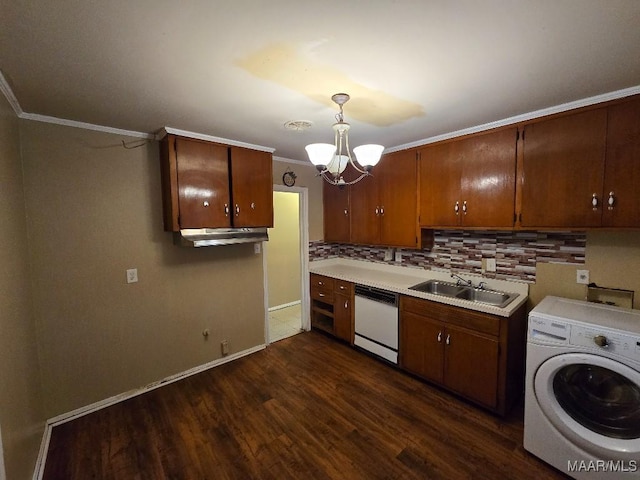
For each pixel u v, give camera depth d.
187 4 0.99
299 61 1.37
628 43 1.23
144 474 1.75
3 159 1.58
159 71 1.45
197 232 2.55
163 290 2.67
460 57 1.35
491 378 2.20
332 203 3.80
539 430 1.79
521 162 2.14
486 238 2.68
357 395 2.50
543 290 2.37
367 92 1.71
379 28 1.13
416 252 3.26
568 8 1.02
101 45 1.22
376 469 1.77
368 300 3.08
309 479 1.71
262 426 2.13
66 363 2.21
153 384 2.64
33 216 2.04
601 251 2.09
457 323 2.37
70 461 1.84
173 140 2.39
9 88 1.61
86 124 2.21
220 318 3.06
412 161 2.86
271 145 2.90
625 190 1.74
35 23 1.06
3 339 1.40
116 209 2.39
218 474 1.74
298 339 3.66
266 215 2.98
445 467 1.78
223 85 1.60
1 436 1.27
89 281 2.29
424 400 2.42
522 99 1.83
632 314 1.81
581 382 1.73
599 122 1.80
